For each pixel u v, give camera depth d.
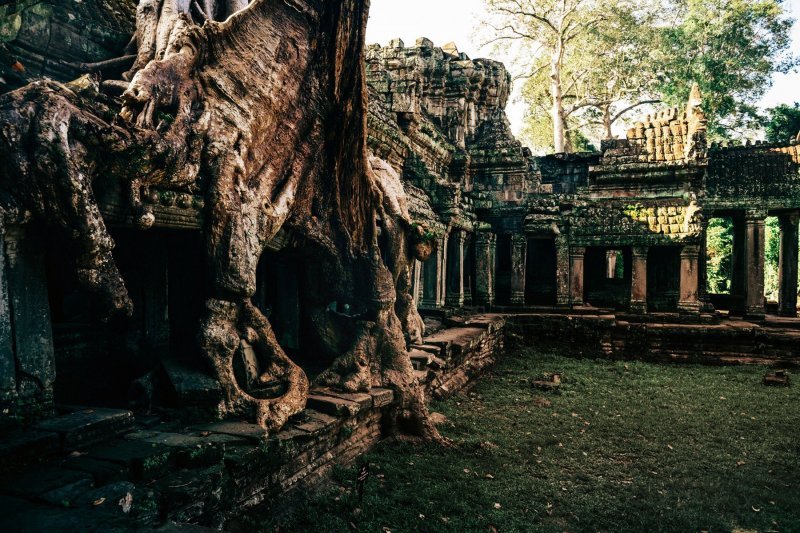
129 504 3.86
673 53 30.64
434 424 9.20
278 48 6.88
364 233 8.37
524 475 7.49
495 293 20.53
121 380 6.62
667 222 18.48
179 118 5.75
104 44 7.59
